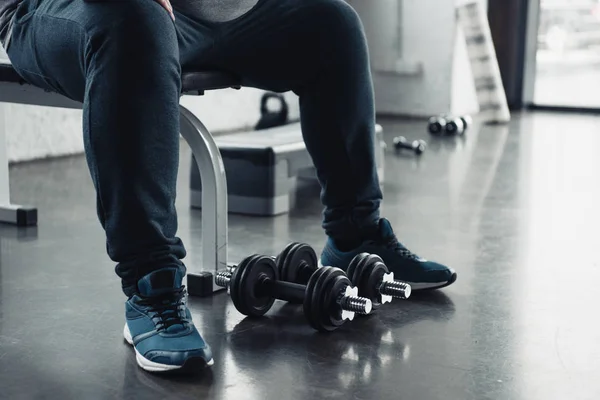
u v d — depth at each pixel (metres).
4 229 2.16
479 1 5.09
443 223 2.31
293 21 1.46
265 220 2.36
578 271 1.82
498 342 1.36
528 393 1.15
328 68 1.50
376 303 1.50
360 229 1.59
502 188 2.86
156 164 1.18
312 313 1.36
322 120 1.53
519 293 1.64
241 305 1.43
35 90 1.58
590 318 1.49
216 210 1.61
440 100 5.09
